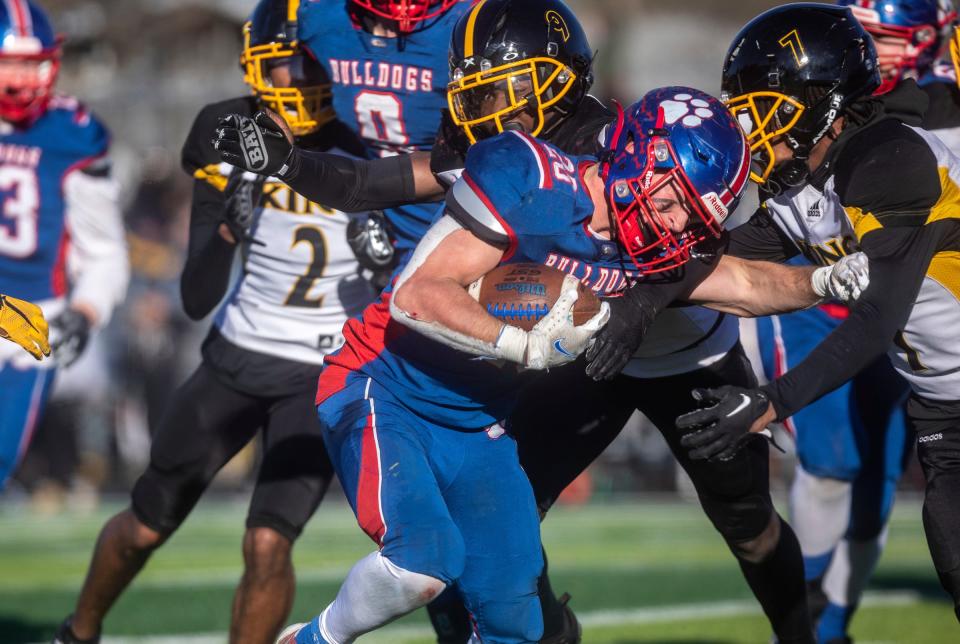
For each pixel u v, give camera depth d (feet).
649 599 70.54
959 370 40.06
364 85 46.24
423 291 34.86
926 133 38.81
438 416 38.47
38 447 115.34
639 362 44.47
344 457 37.91
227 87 178.91
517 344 33.88
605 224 36.63
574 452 45.44
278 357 49.52
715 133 35.96
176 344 120.47
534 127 39.93
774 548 45.01
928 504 39.99
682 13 243.19
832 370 35.60
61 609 65.57
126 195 150.82
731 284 38.55
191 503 50.44
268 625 46.03
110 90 179.32
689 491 131.44
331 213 49.44
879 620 63.72
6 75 62.34
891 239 36.83
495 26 38.75
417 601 36.35
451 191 36.01
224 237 48.42
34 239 64.90
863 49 38.11
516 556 38.47
